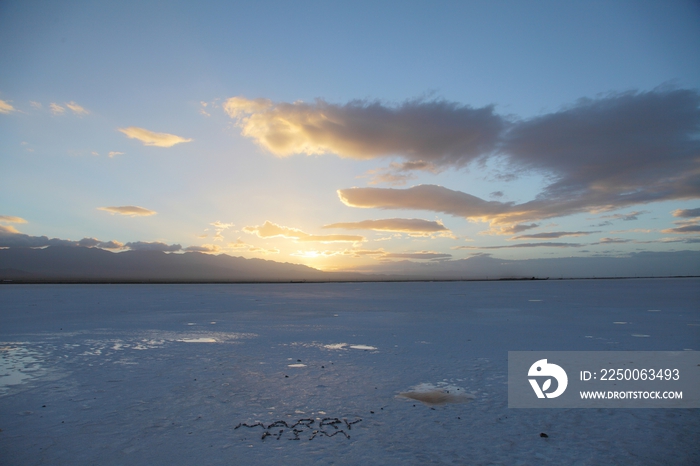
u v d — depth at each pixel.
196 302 50.38
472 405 9.77
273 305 44.91
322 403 9.86
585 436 7.93
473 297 61.31
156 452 7.14
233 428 8.26
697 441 7.68
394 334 21.30
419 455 7.05
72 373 12.84
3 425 8.42
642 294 62.66
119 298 59.66
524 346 17.30
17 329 23.19
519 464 6.74
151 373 12.84
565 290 85.94
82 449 7.26
